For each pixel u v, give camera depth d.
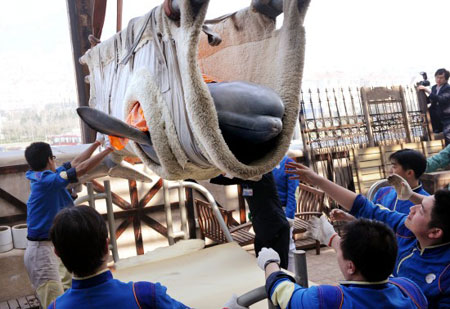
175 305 1.32
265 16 1.50
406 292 1.39
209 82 1.60
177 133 1.48
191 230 4.50
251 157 1.47
